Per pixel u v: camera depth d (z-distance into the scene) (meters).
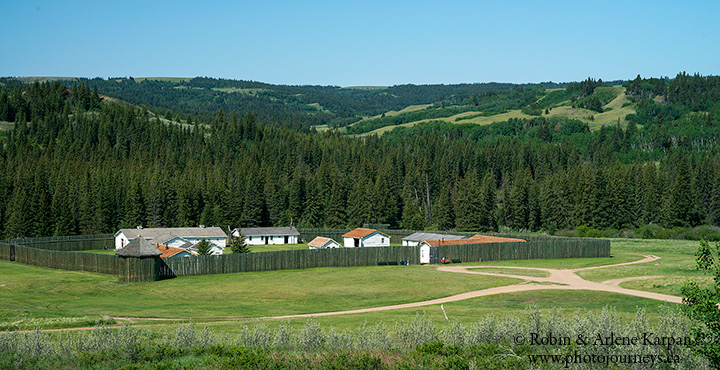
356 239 120.38
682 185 139.38
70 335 30.56
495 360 23.69
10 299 54.56
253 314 46.62
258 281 67.44
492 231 154.25
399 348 27.30
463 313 43.31
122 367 24.91
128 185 151.75
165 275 70.81
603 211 144.25
